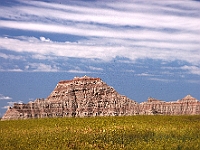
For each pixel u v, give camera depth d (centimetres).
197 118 8169
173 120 7362
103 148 3912
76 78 16200
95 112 14512
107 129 5078
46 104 14288
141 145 3819
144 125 5884
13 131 5269
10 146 3869
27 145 3906
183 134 4788
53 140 4175
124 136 4728
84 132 4938
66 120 7500
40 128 5697
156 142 4012
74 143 4066
